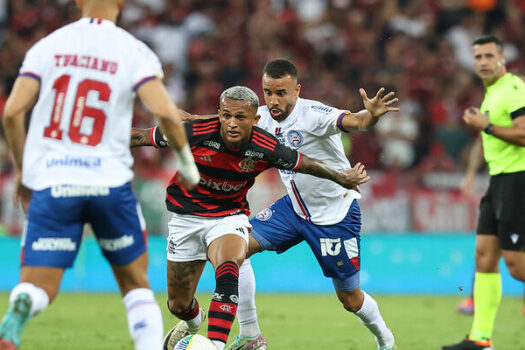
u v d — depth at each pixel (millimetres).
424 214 46406
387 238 46125
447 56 62719
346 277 21547
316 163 19188
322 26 63312
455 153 54375
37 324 29266
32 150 14086
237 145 18672
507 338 27531
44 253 13875
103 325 29266
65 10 62094
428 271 46312
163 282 44625
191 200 19812
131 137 19938
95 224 14352
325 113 20641
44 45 14266
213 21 63562
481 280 24453
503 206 24062
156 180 44688
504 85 24609
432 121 57094
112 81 14086
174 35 61812
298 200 21750
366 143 52719
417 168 54281
